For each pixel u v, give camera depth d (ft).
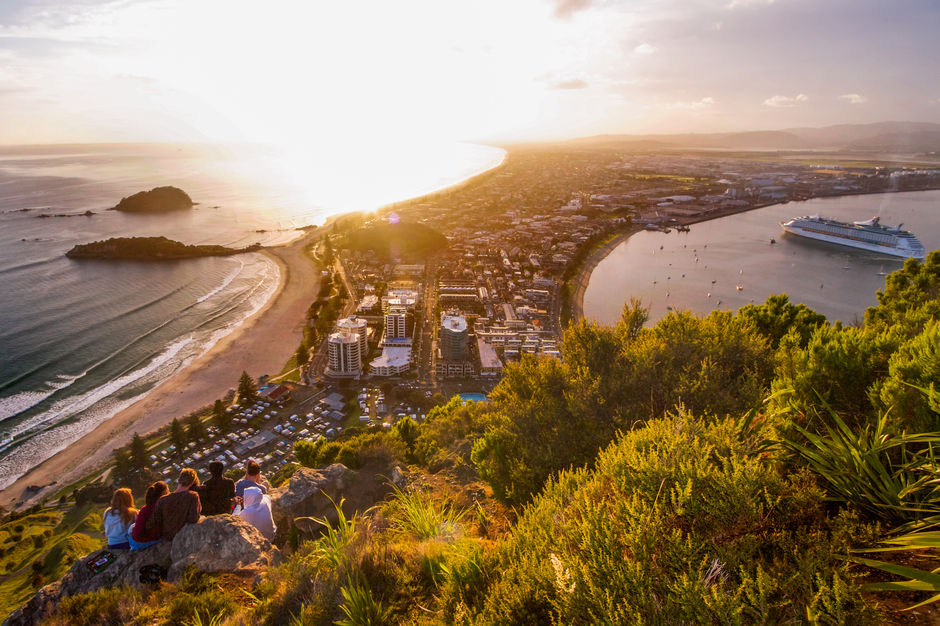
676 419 19.34
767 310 74.54
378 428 192.13
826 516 14.16
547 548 14.71
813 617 10.00
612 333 46.47
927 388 16.76
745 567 12.05
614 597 11.37
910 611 10.96
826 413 21.25
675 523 13.84
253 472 35.76
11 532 134.41
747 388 28.94
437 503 42.70
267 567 24.31
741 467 13.96
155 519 26.81
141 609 21.52
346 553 18.99
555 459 33.68
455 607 15.07
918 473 14.38
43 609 24.30
